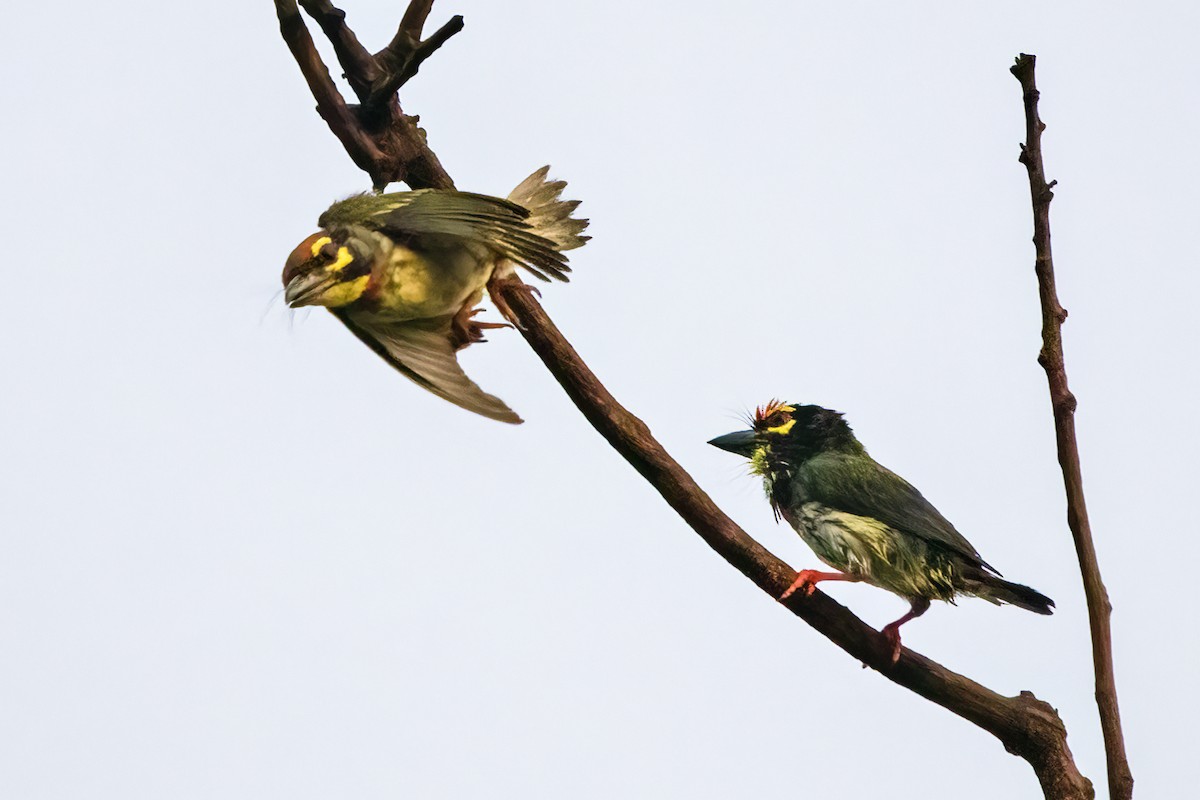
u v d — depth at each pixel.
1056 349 6.58
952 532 11.02
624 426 8.82
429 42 8.77
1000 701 9.03
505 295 8.87
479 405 8.71
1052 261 6.58
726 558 9.00
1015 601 10.95
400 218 8.52
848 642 9.01
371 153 9.04
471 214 8.36
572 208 9.35
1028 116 6.52
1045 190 6.52
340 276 8.46
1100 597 6.63
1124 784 6.53
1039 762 9.04
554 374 8.90
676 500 8.88
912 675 9.03
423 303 8.70
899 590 11.22
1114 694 6.61
